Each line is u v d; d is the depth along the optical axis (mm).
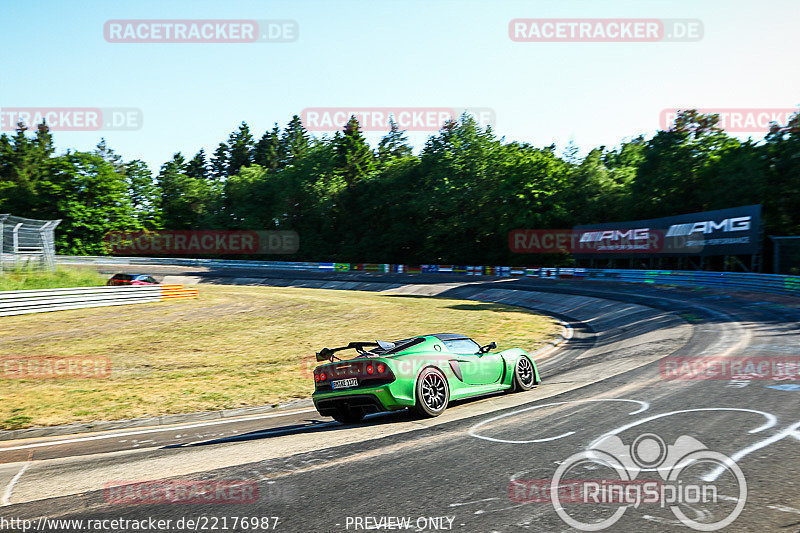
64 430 8484
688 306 21438
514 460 4953
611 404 7000
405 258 65750
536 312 26375
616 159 62156
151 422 8906
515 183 53250
